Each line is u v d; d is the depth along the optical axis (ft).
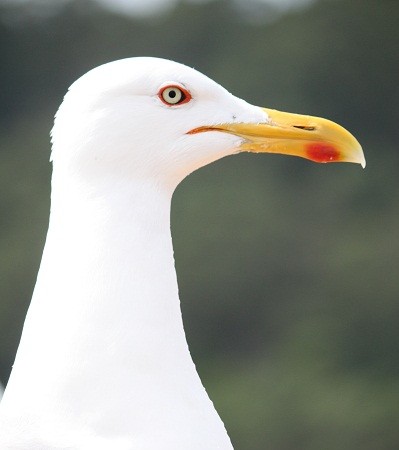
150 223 23.98
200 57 98.94
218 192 88.53
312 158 25.93
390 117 96.94
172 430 23.17
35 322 23.45
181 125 24.58
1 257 88.07
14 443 22.88
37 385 23.09
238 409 82.38
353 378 84.23
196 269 85.61
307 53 97.25
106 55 101.24
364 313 85.71
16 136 98.07
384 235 88.79
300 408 82.53
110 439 22.91
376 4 99.09
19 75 101.40
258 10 100.17
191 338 85.66
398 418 82.33
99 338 23.24
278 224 88.33
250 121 25.50
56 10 102.42
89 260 23.53
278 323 85.66
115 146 23.95
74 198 23.86
